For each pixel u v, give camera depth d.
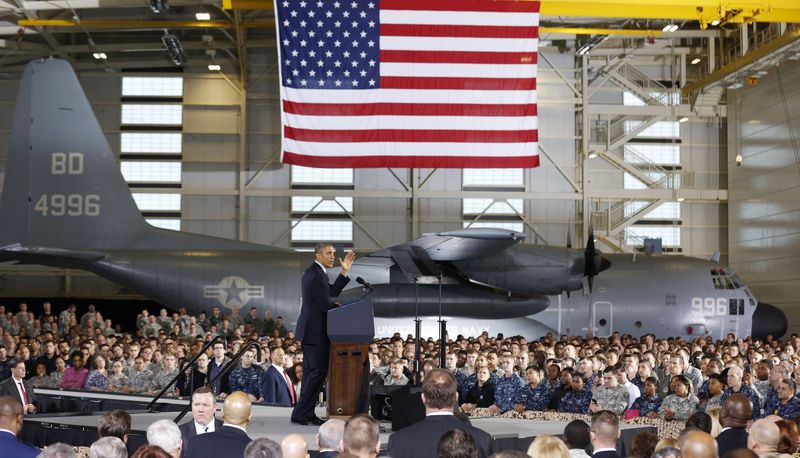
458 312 25.92
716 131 38.34
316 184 36.44
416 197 36.22
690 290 28.11
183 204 36.19
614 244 36.50
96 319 26.69
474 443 5.05
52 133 26.83
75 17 30.53
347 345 9.75
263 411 12.45
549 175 37.09
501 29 21.23
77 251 25.83
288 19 21.08
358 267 25.31
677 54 37.88
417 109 21.03
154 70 36.44
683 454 5.21
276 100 36.41
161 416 11.40
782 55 30.86
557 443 4.96
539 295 26.06
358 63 21.06
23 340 19.23
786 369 12.59
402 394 8.56
